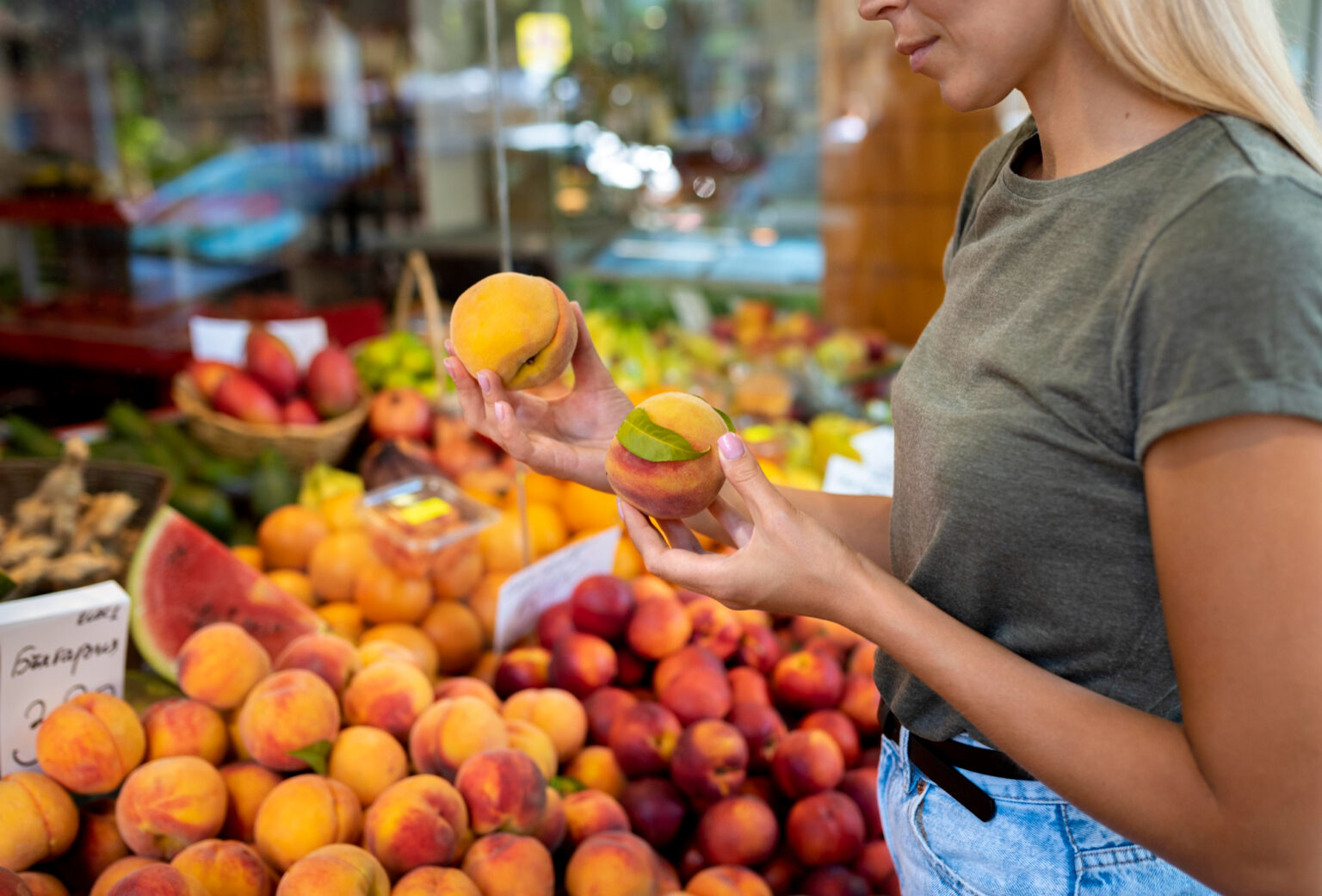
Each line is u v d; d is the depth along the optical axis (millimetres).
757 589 730
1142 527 682
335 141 5414
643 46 3766
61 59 4676
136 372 3322
